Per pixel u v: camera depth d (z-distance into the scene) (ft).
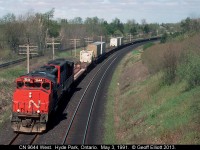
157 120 79.05
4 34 268.82
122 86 145.38
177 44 147.54
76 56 271.69
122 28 576.20
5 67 169.58
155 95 102.68
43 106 81.51
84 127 86.17
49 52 264.31
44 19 331.98
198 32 174.29
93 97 124.16
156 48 170.40
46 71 95.86
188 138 63.57
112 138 77.61
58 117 95.45
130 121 88.89
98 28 480.23
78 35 390.42
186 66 99.19
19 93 81.51
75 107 107.96
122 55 285.23
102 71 195.31
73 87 142.92
